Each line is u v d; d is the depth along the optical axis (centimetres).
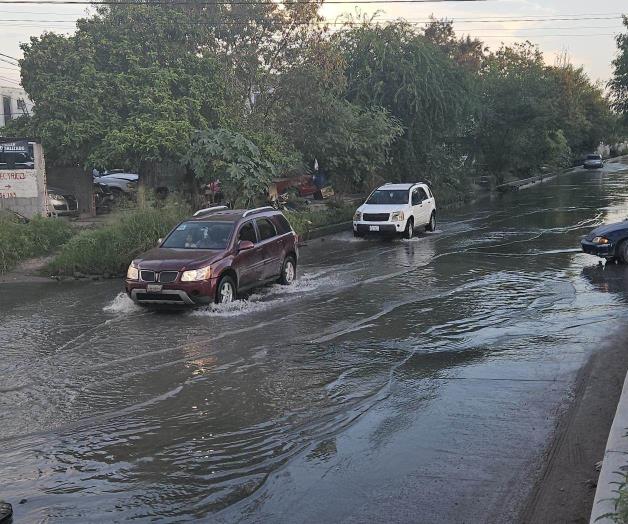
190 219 1302
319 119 2645
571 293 1235
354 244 2130
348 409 687
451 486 514
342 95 3142
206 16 2530
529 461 553
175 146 2088
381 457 572
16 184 2208
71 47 2331
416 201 2292
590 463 544
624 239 1552
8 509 481
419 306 1162
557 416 648
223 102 2391
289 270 1407
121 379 795
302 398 721
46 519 479
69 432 640
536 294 1236
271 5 2586
